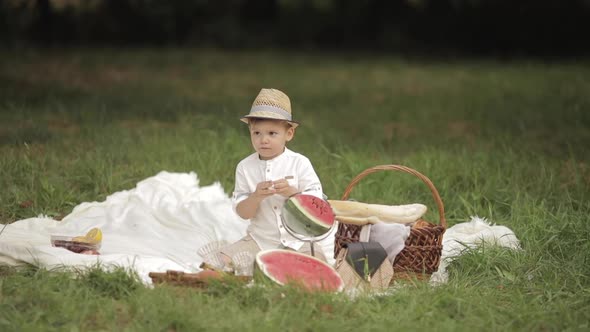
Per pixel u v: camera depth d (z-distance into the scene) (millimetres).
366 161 8836
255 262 4805
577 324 4477
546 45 27891
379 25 30406
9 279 4723
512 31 28125
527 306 4719
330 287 4703
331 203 5367
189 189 7656
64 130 10352
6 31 26094
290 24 30859
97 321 4188
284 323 4180
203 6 30359
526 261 5684
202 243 6266
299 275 4766
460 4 28719
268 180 5352
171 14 29766
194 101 13891
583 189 7684
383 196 7730
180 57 23969
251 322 4145
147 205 7086
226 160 8750
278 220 5336
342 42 30641
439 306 4660
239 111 12766
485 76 19859
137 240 6160
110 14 29047
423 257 5273
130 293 4543
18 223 6383
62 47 25438
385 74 20828
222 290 4637
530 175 8312
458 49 28844
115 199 7297
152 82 17359
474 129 12023
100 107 12383
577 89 16172
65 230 6367
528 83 17688
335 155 8875
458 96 15758
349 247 5117
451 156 9078
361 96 16188
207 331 4039
